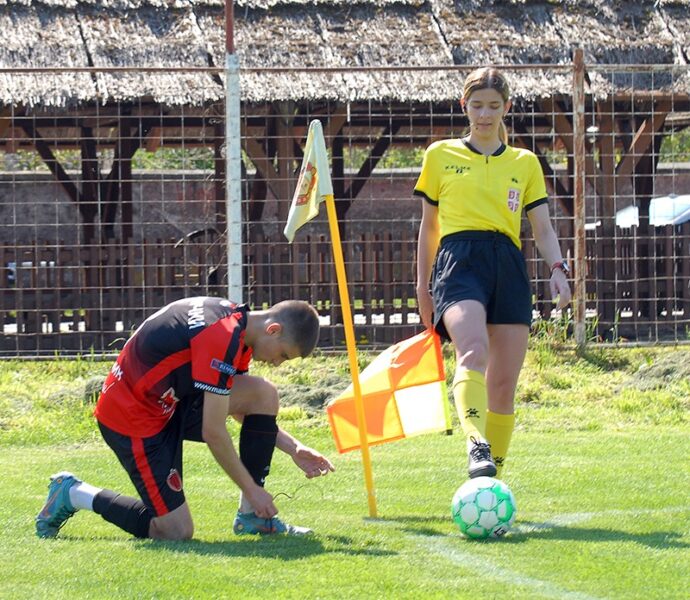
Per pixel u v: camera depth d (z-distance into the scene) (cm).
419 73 3669
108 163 6844
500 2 4075
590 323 3488
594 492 1703
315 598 1055
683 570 1160
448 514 1545
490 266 1495
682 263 3825
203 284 3625
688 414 2689
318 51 3775
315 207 1548
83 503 1380
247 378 1407
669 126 5581
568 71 3741
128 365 1340
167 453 1352
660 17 4116
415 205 6694
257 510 1364
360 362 3203
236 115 3103
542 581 1120
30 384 3016
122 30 3803
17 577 1154
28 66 3616
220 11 3953
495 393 1557
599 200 4575
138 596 1069
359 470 1959
